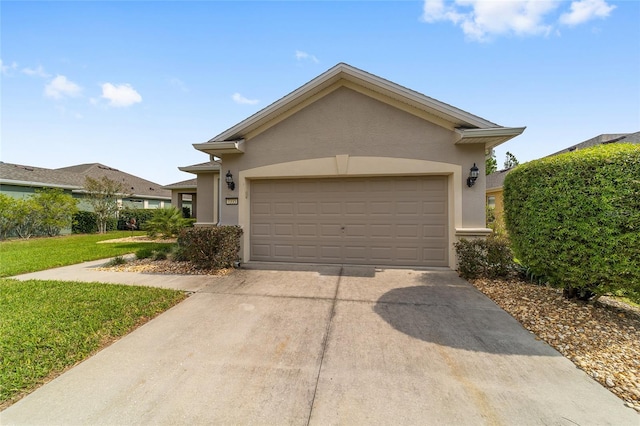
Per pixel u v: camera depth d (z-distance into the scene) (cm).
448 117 682
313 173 763
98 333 372
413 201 747
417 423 223
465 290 557
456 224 700
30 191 1750
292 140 774
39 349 327
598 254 390
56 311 438
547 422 223
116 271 730
